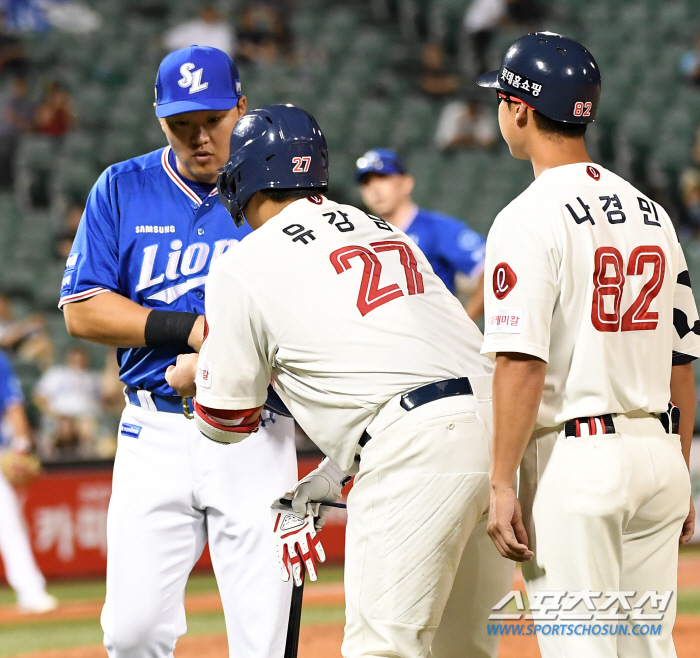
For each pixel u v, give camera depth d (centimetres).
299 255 970
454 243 2125
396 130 5331
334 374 952
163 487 1138
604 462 913
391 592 939
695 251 4516
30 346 3772
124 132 5125
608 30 5806
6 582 2906
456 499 934
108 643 1157
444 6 5919
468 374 971
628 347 943
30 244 4559
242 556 1135
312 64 5575
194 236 1164
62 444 3409
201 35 5422
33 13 5547
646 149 5222
